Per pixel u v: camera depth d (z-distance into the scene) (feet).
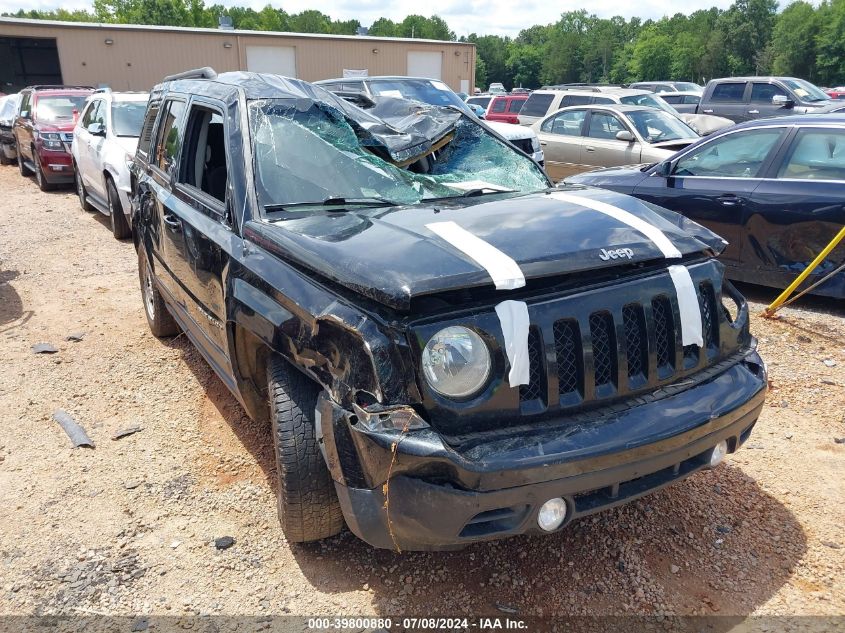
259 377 11.20
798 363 16.69
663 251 9.19
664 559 9.98
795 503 11.19
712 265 9.93
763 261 20.99
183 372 16.69
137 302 22.15
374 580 9.69
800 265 20.21
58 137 42.39
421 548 8.36
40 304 21.84
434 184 12.32
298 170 11.51
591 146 35.94
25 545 10.46
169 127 15.65
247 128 11.69
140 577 9.80
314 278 9.00
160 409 14.82
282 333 9.04
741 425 9.25
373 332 7.84
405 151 12.47
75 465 12.64
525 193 11.90
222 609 9.21
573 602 9.21
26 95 51.80
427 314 7.84
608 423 8.21
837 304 20.94
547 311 8.23
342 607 9.21
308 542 10.45
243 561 10.10
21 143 49.37
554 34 450.71
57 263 26.68
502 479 7.50
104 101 32.65
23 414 14.57
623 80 411.75
